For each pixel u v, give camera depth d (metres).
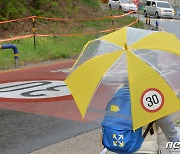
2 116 8.66
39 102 9.88
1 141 6.98
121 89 3.47
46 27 25.59
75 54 20.12
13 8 24.28
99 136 7.19
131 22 32.31
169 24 34.75
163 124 3.47
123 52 3.29
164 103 3.17
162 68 3.31
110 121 3.48
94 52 3.49
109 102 3.50
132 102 3.15
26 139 7.09
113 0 46.41
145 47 3.30
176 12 45.56
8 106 9.52
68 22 27.83
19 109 9.24
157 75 3.19
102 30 27.64
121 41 3.39
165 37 3.49
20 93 10.93
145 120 3.16
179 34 27.28
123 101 3.46
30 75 13.98
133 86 3.16
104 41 3.47
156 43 3.37
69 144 6.75
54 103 9.80
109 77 3.32
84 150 6.38
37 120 8.34
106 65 3.32
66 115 8.74
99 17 31.58
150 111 3.16
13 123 8.15
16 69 15.38
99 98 3.47
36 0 28.05
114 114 3.47
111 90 3.43
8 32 23.22
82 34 25.11
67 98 10.30
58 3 30.52
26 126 7.93
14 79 13.20
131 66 3.22
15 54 15.95
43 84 12.20
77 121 8.27
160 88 3.17
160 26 32.44
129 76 3.19
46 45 20.73
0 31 23.02
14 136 7.27
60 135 7.31
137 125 3.15
